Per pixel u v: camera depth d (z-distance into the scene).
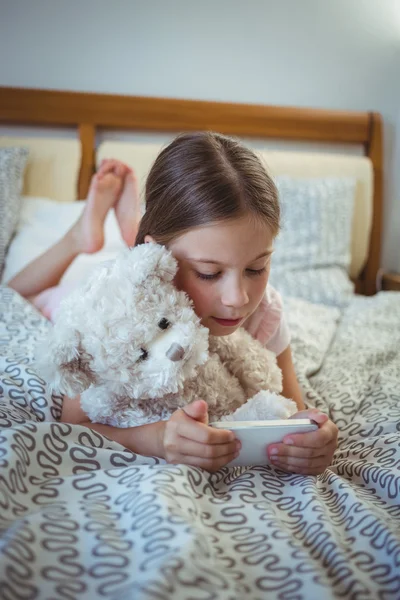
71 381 0.67
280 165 2.12
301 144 2.30
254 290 0.78
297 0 2.20
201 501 0.61
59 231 1.69
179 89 2.12
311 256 2.01
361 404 1.10
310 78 2.29
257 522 0.59
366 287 2.40
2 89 1.84
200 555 0.48
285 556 0.52
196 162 0.77
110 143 1.96
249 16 2.16
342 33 2.28
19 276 1.48
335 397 1.12
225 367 0.85
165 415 0.76
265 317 0.97
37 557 0.47
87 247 1.46
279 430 0.72
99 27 1.98
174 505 0.54
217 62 2.15
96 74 2.02
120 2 1.99
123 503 0.57
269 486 0.69
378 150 2.33
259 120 2.15
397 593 0.48
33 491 0.60
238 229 0.73
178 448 0.68
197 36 2.11
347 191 2.12
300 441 0.71
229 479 0.73
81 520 0.54
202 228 0.73
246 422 0.71
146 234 0.83
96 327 0.67
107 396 0.73
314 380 1.24
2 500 0.54
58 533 0.51
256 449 0.72
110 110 1.96
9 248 1.65
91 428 0.77
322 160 2.20
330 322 1.65
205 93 2.16
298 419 0.74
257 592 0.48
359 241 2.29
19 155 1.75
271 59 2.22
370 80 2.36
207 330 0.71
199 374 0.78
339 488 0.69
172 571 0.44
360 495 0.69
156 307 0.69
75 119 1.93
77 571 0.47
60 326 0.68
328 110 2.25
